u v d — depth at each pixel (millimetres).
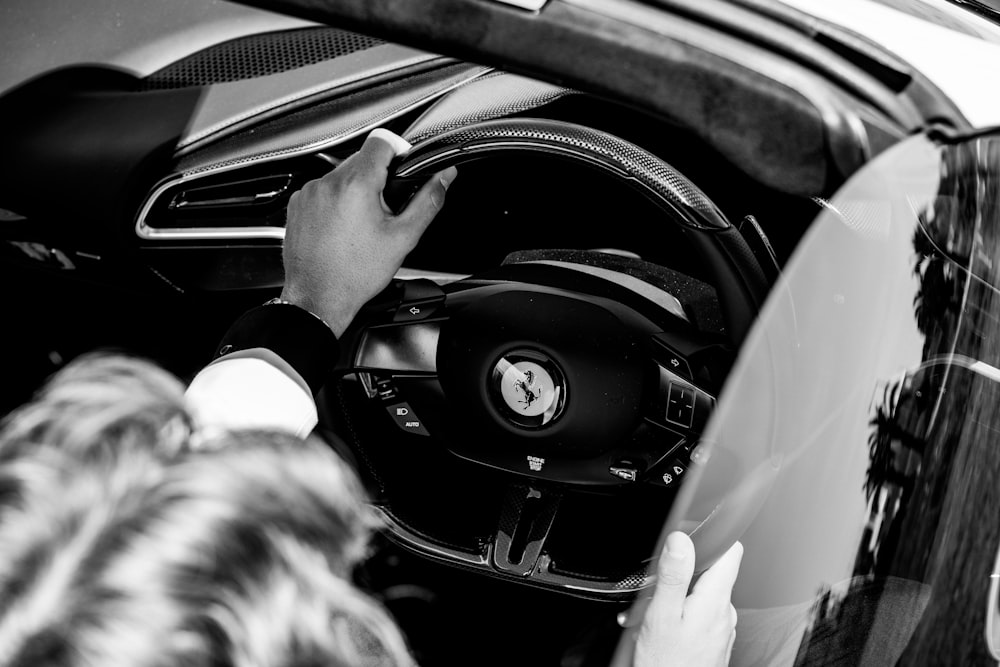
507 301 1327
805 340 1078
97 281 1976
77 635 307
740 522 1116
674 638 926
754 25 873
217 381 884
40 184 1841
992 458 1133
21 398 2080
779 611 1063
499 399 1324
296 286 1051
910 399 1057
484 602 1914
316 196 1071
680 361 1301
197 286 1924
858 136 896
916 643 1069
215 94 1846
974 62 1150
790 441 1086
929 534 1074
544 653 1852
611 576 1464
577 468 1347
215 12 1934
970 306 1103
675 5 857
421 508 1499
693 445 1316
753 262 1180
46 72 1882
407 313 1352
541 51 848
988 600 1125
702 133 869
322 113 1802
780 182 897
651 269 1532
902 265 1059
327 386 1417
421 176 1080
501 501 1482
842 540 1049
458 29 841
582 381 1291
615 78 853
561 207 1629
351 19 851
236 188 1824
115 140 1829
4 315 2062
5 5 1938
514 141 1106
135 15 1936
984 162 1106
